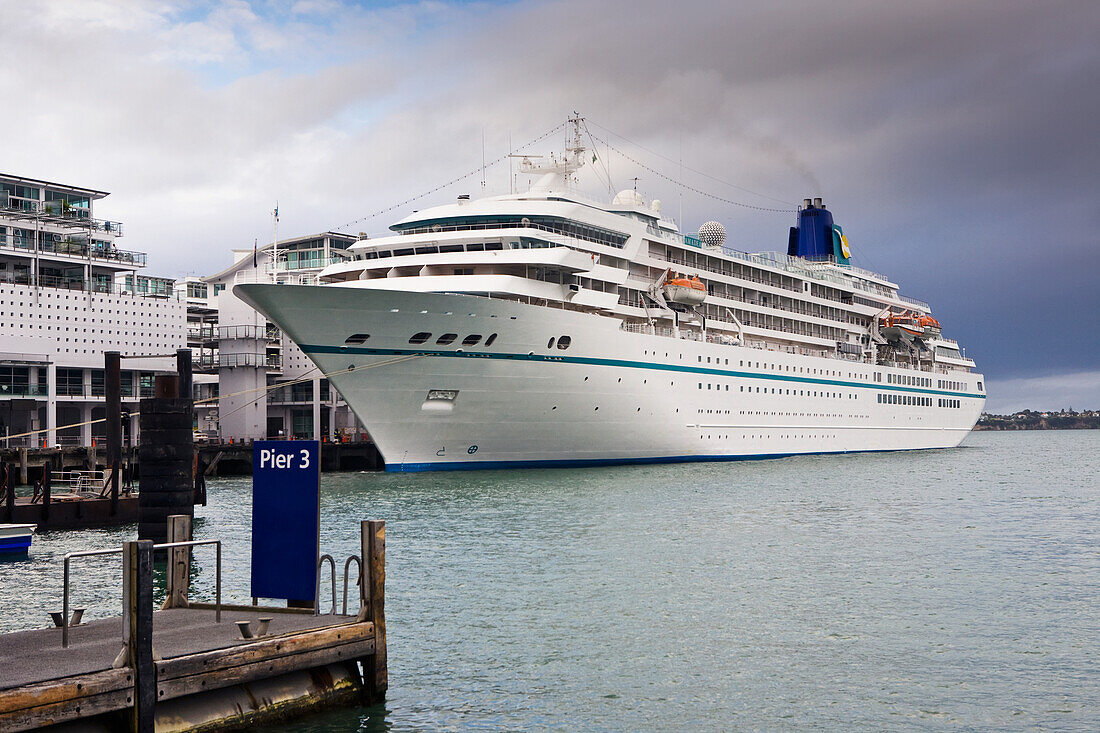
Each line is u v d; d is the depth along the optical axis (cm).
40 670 1159
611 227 5609
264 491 1545
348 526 3372
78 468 5634
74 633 1375
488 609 2125
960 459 7844
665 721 1464
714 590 2322
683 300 5938
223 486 5572
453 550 2870
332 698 1428
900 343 8588
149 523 2919
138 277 7456
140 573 1177
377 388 4659
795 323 7275
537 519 3506
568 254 4959
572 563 2662
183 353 2961
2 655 1238
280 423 8494
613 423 5428
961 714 1497
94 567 2738
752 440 6506
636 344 5444
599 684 1622
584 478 4966
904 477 5606
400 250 5256
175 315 7081
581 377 5156
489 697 1557
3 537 2912
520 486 4597
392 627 1977
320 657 1372
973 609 2141
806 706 1529
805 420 7062
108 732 1170
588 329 5134
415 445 4938
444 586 2362
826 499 4253
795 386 6925
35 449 5459
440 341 4669
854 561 2717
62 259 6800
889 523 3509
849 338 8031
